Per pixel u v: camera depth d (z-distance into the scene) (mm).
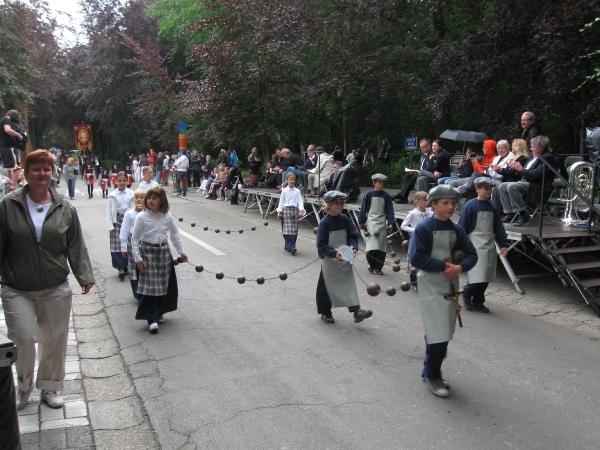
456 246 4711
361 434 4066
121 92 38594
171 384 4977
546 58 11883
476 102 15062
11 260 4199
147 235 6328
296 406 4516
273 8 18484
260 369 5285
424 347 5836
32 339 4227
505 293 8055
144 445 3998
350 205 12219
